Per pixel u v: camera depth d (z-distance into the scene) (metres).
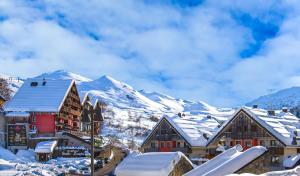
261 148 32.12
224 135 70.75
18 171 57.09
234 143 69.88
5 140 87.31
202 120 87.31
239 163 30.69
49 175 56.50
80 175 56.81
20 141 86.88
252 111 68.38
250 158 31.17
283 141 63.56
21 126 87.38
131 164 38.34
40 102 91.19
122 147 90.81
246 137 68.12
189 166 36.62
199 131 77.50
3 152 78.31
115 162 67.50
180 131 75.56
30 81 96.44
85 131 105.44
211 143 71.44
